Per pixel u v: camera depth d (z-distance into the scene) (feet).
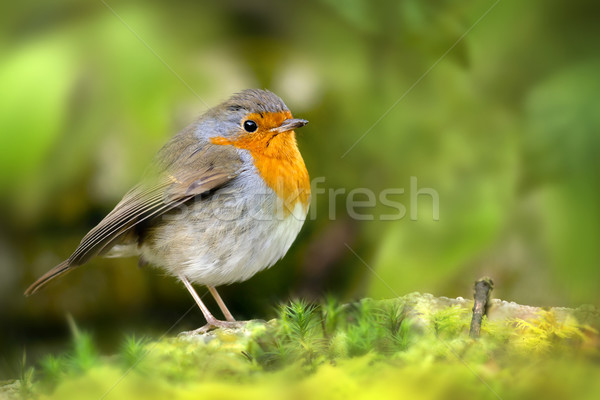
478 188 27.35
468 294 28.25
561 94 26.04
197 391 16.88
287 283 36.40
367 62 29.37
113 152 25.93
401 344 18.60
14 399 18.72
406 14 28.30
